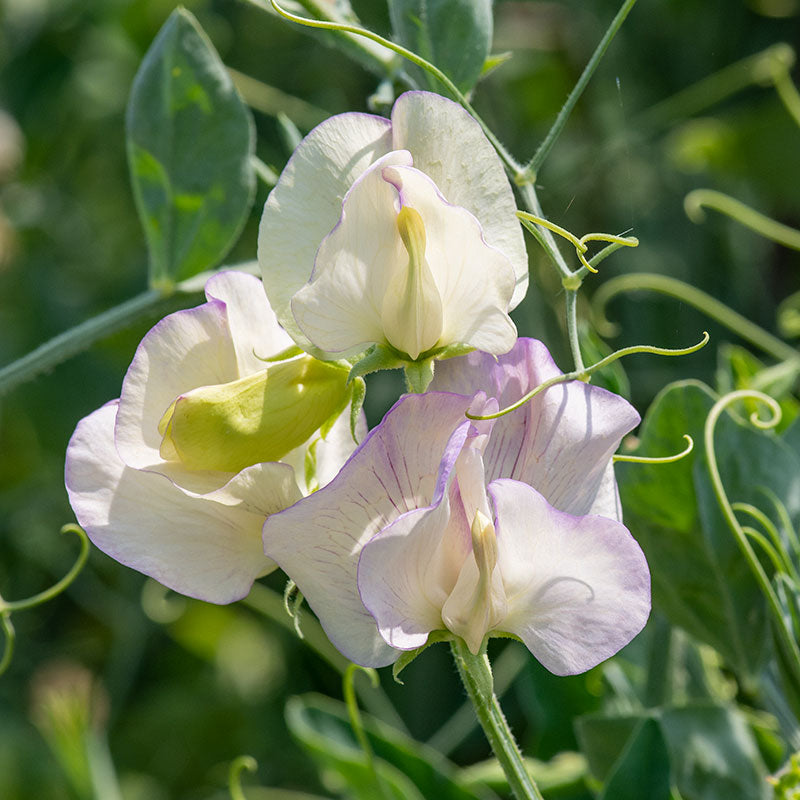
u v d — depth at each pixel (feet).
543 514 2.05
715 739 2.34
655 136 4.28
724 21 4.18
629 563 2.05
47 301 4.95
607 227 4.11
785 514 2.31
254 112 4.24
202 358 2.10
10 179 5.12
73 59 5.07
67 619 4.93
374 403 3.94
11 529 4.85
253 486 2.09
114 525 2.10
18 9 5.08
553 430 2.09
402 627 2.06
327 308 2.07
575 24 4.46
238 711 4.42
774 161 4.03
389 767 2.45
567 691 2.53
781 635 2.27
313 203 2.08
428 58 2.25
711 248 4.11
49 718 3.10
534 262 3.34
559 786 2.48
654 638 2.41
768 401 2.31
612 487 2.11
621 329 3.86
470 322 2.07
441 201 2.05
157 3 5.00
